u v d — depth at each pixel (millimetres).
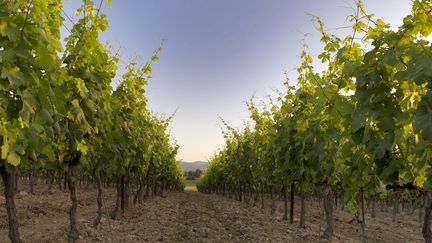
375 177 4980
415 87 3373
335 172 6957
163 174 27125
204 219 14273
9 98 3539
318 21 5746
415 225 18891
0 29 3186
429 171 3486
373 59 3484
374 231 14680
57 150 5781
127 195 15727
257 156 17062
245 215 15766
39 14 3561
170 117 20438
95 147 7340
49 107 3609
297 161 8484
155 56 11836
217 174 34688
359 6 4336
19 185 28141
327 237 10617
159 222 12906
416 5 3291
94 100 6121
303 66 8055
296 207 24234
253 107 16312
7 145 3160
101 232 10008
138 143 12281
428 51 3084
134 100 11375
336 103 4215
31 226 11258
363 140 3500
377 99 3340
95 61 5652
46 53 3363
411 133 3883
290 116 9250
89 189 29281
